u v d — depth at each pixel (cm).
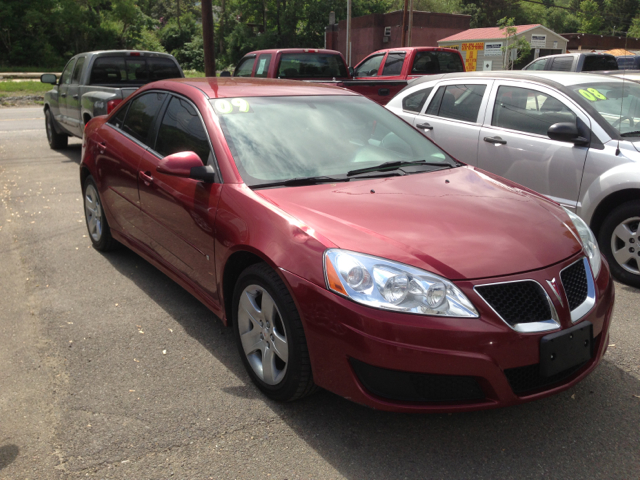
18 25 5022
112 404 285
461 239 261
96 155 480
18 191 752
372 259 244
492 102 569
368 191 309
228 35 6756
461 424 273
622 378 313
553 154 502
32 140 1212
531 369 246
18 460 243
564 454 251
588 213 476
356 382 244
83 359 329
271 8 6406
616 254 463
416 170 354
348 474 238
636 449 254
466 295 236
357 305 238
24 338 354
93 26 5534
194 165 322
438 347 231
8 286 438
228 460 245
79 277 456
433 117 627
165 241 379
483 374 234
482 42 3872
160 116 409
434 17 4166
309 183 318
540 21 8481
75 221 614
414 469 241
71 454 247
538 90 533
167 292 428
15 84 2684
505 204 303
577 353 251
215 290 326
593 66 1342
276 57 1115
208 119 351
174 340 354
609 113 493
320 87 422
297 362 263
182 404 286
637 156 449
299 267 257
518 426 271
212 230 314
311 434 264
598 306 267
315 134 358
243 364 311
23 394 293
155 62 990
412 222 273
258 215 288
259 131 347
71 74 1006
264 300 282
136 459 245
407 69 1228
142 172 399
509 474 238
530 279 246
